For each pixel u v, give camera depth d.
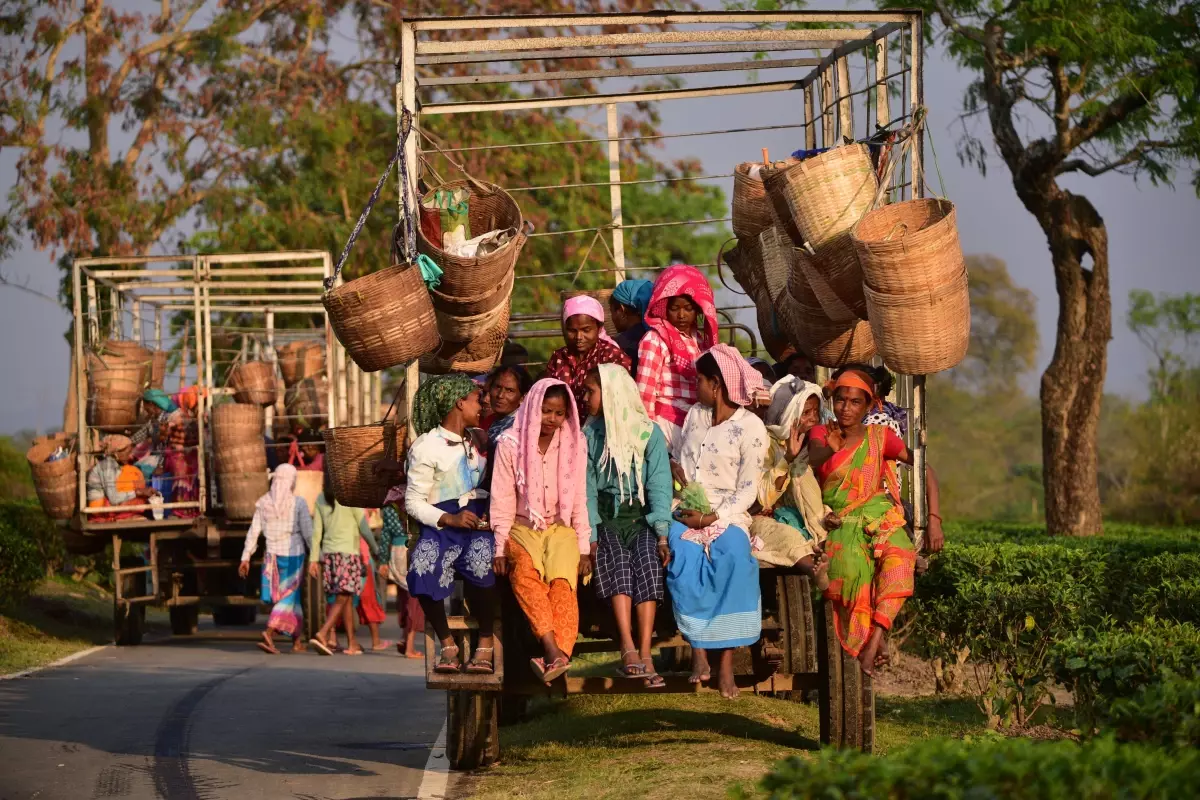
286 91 75.62
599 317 20.92
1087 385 46.84
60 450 41.56
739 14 22.69
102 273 42.62
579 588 19.83
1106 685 16.88
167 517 42.09
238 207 75.50
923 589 27.81
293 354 51.38
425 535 19.47
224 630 49.06
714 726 22.98
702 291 21.17
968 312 19.80
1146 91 42.53
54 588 49.16
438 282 20.17
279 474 39.88
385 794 19.12
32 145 70.50
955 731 23.58
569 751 21.58
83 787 19.55
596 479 19.25
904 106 23.06
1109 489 100.88
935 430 148.88
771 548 19.41
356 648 39.50
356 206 77.81
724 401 19.58
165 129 72.75
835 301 21.16
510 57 24.55
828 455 19.75
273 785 19.80
